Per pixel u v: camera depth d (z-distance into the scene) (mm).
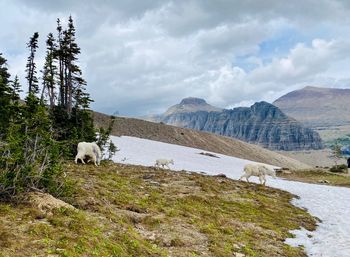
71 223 12266
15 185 13539
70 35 50688
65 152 18141
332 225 22188
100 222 13570
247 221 19828
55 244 10531
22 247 10000
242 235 16969
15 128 14688
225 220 19000
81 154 28984
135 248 12180
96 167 28047
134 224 15289
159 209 18141
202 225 17125
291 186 37406
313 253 16297
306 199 30062
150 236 14219
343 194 33344
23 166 13828
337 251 16641
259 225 19391
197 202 21797
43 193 14109
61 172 15648
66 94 50312
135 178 26031
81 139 35312
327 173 66688
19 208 12727
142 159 61094
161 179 27484
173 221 16719
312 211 25875
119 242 12180
